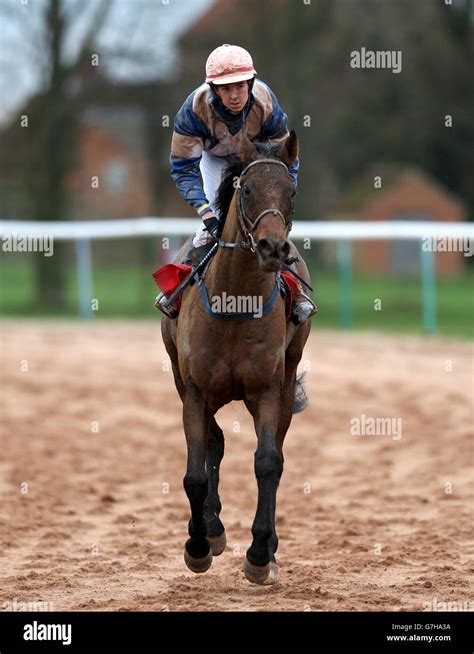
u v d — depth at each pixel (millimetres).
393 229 19203
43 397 14500
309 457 11234
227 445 11883
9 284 38594
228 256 6039
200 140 6602
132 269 40250
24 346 19141
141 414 13523
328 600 6066
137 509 9047
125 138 50031
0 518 8531
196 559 6324
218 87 6324
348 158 48219
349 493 9617
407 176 47000
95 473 10508
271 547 6480
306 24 34125
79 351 18609
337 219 45156
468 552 7320
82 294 24094
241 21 34281
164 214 42562
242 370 6121
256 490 9750
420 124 46781
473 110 46625
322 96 38656
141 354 18297
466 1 46969
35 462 10891
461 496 9305
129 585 6547
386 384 15203
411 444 11711
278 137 6645
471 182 49969
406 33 42969
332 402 14078
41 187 30719
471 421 12773
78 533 8156
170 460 11094
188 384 6293
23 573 6855
